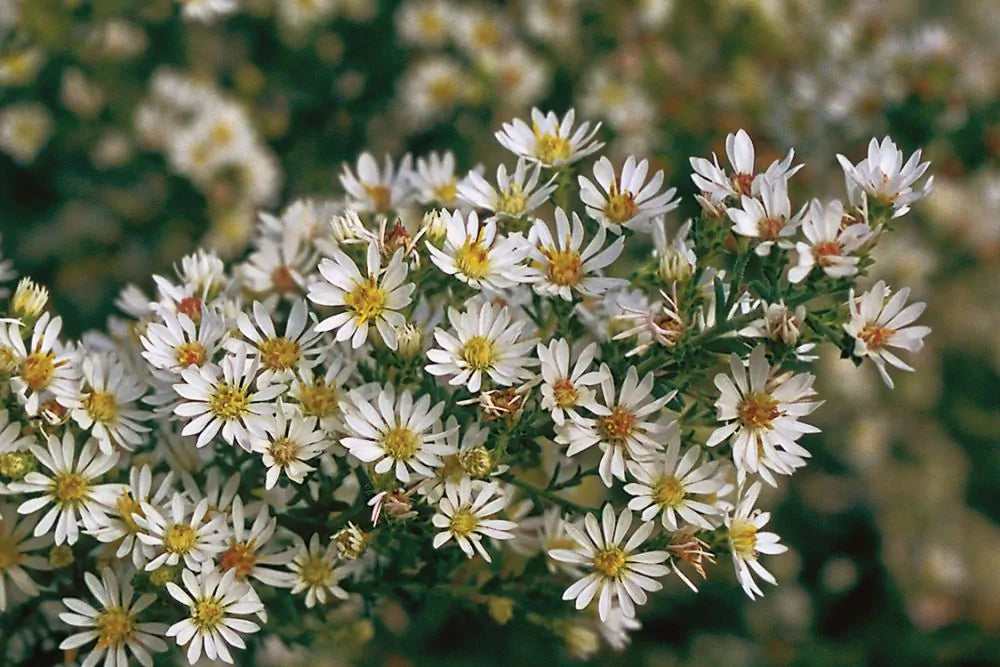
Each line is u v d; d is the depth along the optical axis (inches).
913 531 20.9
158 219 18.3
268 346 11.4
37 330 11.5
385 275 11.2
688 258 11.4
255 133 18.6
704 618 19.9
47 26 17.3
